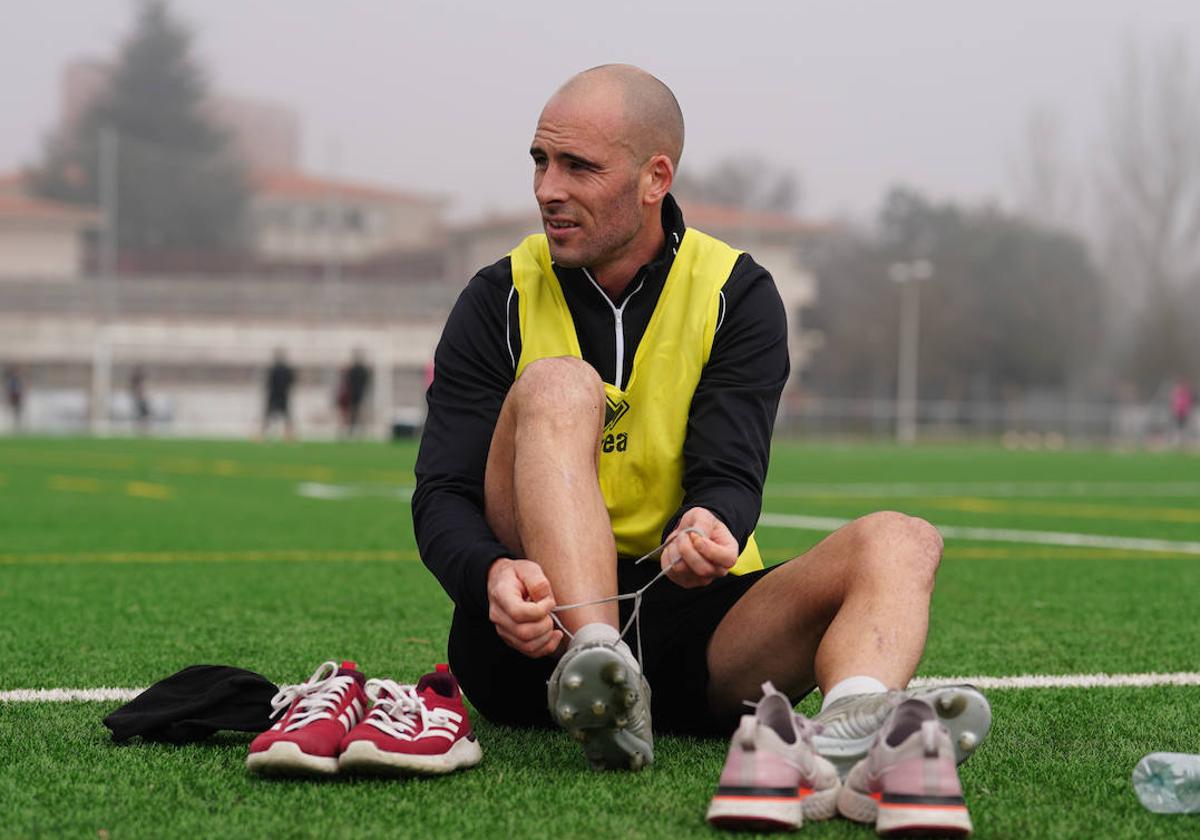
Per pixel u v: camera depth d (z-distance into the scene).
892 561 2.78
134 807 2.66
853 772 2.49
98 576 7.23
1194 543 9.77
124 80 90.06
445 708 2.94
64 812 2.62
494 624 2.86
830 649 2.73
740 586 3.12
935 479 19.67
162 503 13.01
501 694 3.31
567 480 2.79
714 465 3.06
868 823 2.50
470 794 2.75
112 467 19.92
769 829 2.45
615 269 3.15
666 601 3.16
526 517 2.79
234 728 3.21
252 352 58.06
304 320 59.81
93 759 3.05
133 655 4.73
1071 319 67.06
